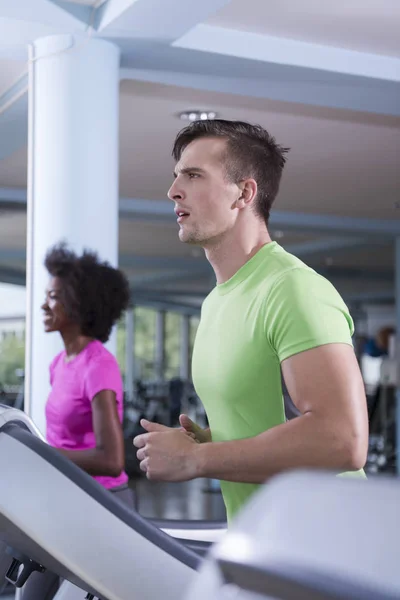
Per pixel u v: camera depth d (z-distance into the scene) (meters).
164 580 0.91
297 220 8.96
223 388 1.38
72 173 3.59
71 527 0.90
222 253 1.44
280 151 1.51
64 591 1.30
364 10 3.77
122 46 3.76
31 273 3.57
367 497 0.39
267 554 0.40
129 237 10.92
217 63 4.00
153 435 1.24
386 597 0.37
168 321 19.84
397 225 9.42
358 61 4.23
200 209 1.42
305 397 1.22
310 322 1.24
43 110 3.64
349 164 6.74
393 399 10.72
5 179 7.39
